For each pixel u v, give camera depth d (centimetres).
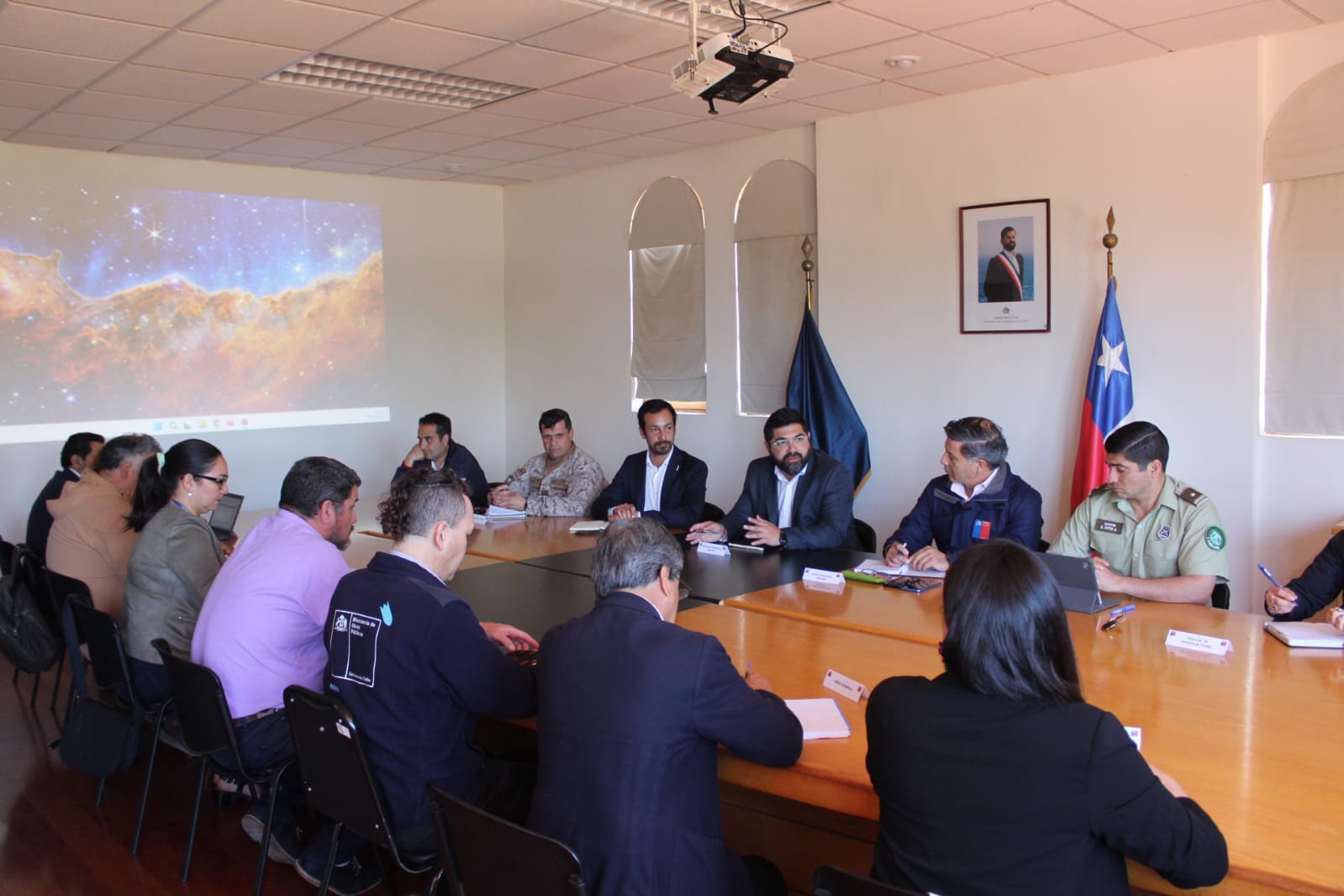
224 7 332
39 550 451
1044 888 126
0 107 450
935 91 460
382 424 672
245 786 293
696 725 159
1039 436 454
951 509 339
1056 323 444
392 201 670
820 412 520
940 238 477
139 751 282
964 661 135
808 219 539
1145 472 286
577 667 165
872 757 146
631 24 360
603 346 663
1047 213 441
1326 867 133
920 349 490
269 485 622
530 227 703
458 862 166
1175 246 407
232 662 241
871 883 127
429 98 464
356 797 201
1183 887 131
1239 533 400
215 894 259
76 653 304
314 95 444
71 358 545
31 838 291
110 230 556
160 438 577
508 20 354
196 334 588
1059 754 127
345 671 205
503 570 337
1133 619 256
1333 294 377
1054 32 375
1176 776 162
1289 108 381
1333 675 211
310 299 634
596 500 467
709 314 594
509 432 736
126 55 381
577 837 158
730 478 594
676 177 603
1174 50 397
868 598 284
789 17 356
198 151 560
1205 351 403
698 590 297
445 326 700
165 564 286
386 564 209
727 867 165
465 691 198
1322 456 384
